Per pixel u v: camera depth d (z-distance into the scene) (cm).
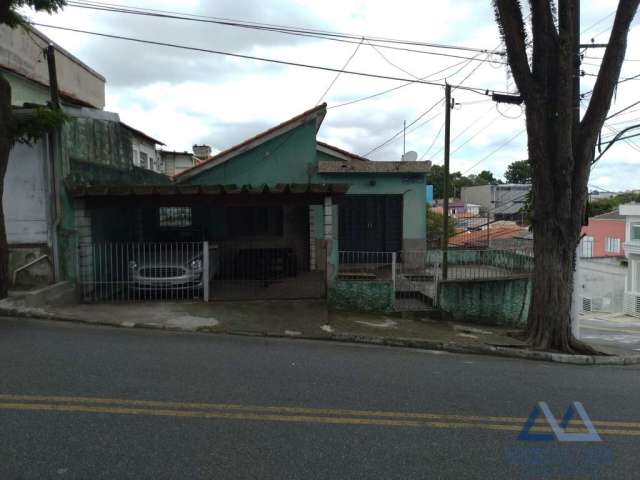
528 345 884
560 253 902
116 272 977
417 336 852
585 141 890
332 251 1003
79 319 756
